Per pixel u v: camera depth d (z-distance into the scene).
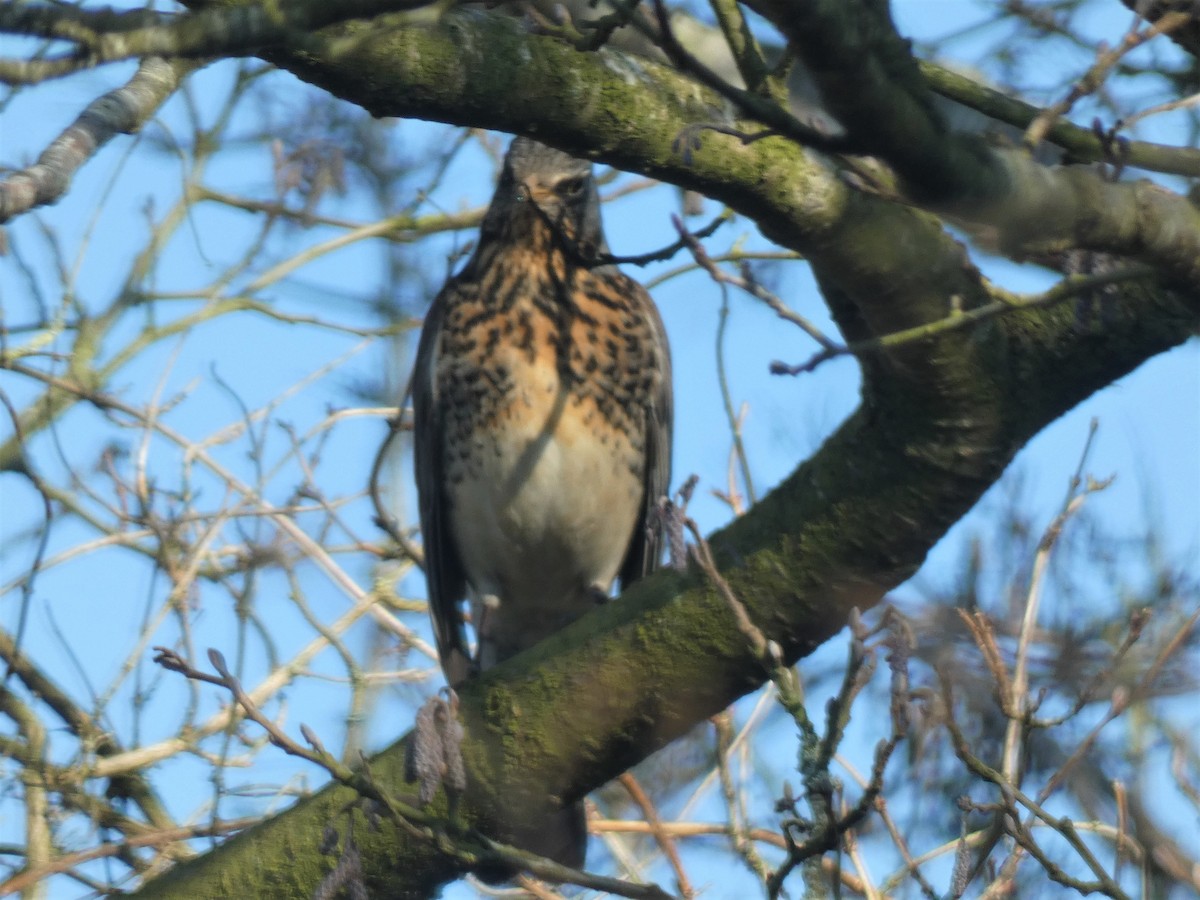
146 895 8.91
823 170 6.90
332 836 7.62
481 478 12.34
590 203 12.47
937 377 7.22
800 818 7.59
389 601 13.73
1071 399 7.51
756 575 8.02
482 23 6.67
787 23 5.51
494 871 8.02
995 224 6.41
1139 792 9.84
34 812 11.61
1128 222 6.53
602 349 12.27
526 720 8.52
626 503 12.54
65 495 13.69
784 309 6.78
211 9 5.28
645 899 7.62
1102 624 10.09
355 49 5.46
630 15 5.80
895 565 7.87
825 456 7.89
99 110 6.55
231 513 12.53
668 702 8.36
